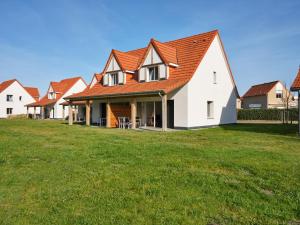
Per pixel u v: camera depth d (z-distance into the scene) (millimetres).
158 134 16859
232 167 7465
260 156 9000
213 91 24766
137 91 21062
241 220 4250
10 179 6363
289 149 10648
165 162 8039
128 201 4992
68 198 5156
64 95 50156
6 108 58375
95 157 8906
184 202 4945
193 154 9312
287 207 4715
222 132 18281
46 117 53188
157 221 4207
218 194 5332
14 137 14836
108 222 4164
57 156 9062
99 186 5855
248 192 5438
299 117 17031
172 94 22281
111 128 22797
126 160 8367
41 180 6320
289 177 6465
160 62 23188
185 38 26594
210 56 24406
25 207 4754
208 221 4227
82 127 23797
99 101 29234
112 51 27484
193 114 21891
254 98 58719
